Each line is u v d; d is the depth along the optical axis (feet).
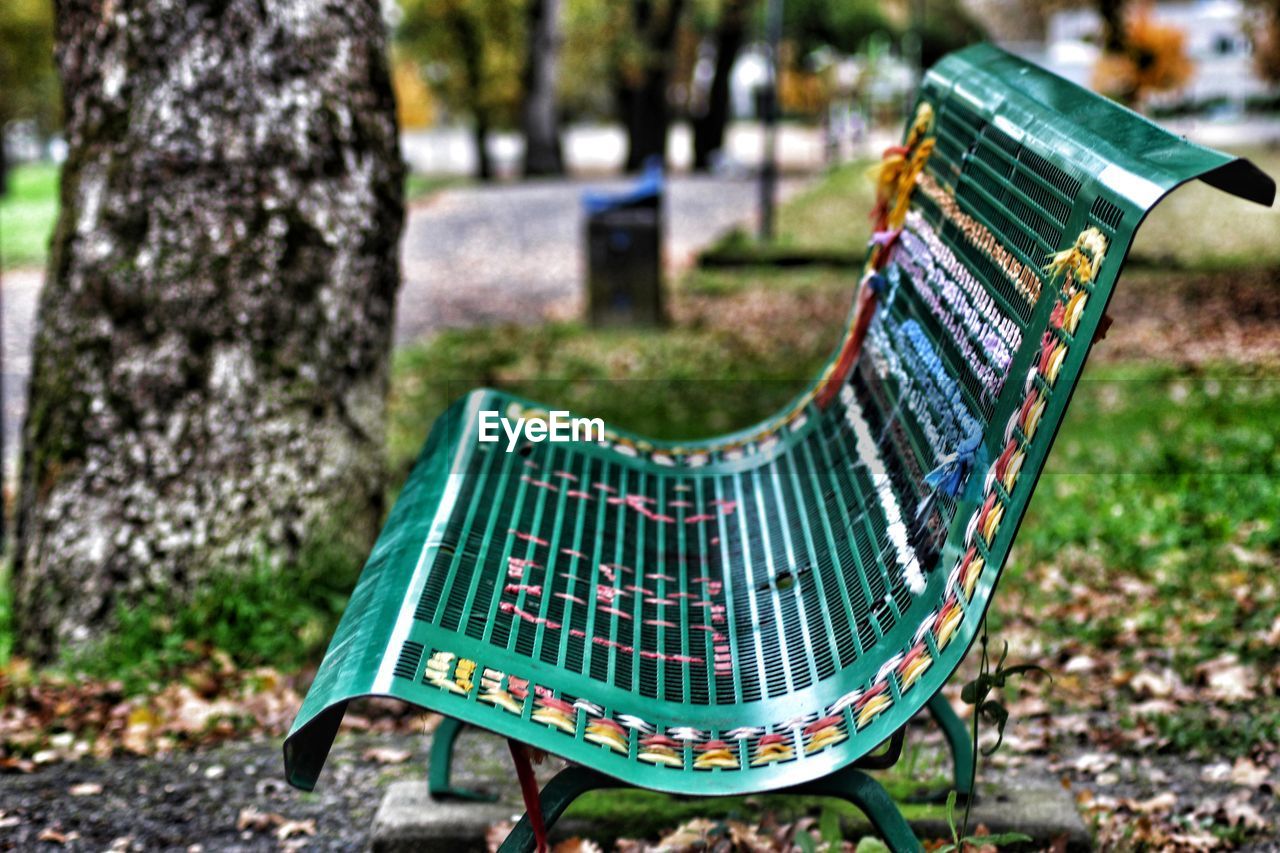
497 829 10.32
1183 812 11.17
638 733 7.23
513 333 39.32
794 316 41.11
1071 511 19.76
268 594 14.83
